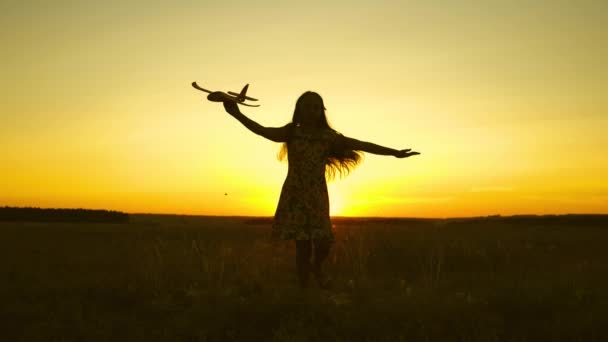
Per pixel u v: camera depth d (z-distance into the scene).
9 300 5.62
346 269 8.27
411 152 5.93
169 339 4.24
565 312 4.83
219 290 5.95
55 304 5.44
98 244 12.20
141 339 4.27
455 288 6.51
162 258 8.21
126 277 6.80
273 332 4.35
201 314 4.85
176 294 5.93
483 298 5.56
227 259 8.41
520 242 11.62
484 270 8.40
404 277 7.70
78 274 7.44
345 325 4.44
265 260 8.78
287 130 6.00
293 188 5.88
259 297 5.35
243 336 4.30
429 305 4.97
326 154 5.98
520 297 5.30
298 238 5.75
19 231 18.52
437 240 10.33
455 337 4.21
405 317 4.65
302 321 4.55
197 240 12.80
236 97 5.77
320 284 6.19
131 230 19.34
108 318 4.93
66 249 11.00
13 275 7.21
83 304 5.47
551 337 4.13
